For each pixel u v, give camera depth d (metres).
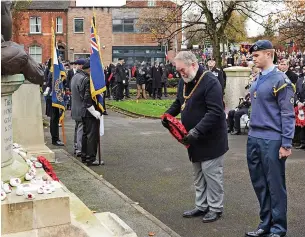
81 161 9.22
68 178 7.42
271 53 4.83
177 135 5.22
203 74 5.34
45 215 3.52
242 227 5.45
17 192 3.59
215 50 26.72
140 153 10.27
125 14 49.50
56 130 11.09
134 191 7.11
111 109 20.75
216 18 27.14
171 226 5.50
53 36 10.64
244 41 39.84
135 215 5.61
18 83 4.11
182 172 8.38
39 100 8.68
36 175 4.27
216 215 5.68
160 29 28.67
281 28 28.23
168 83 34.62
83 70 9.34
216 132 5.40
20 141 8.55
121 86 25.08
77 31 48.06
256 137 4.88
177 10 27.73
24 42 46.81
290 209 6.18
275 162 4.78
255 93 4.90
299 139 11.06
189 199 6.66
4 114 4.01
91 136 8.90
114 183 7.61
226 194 6.90
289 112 4.68
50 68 11.24
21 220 3.45
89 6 48.00
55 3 48.25
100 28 49.38
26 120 8.57
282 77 4.72
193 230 5.36
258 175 4.98
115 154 10.15
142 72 26.44
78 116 9.53
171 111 5.82
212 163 5.48
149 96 28.06
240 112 12.97
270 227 5.02
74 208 4.48
